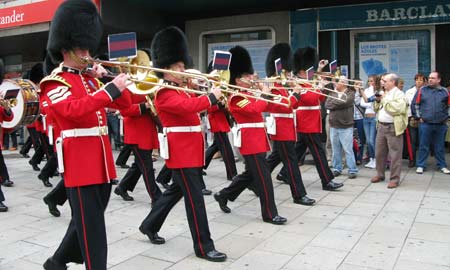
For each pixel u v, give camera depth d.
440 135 7.75
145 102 5.42
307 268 3.82
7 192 6.72
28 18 10.30
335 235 4.63
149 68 3.53
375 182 7.03
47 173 6.98
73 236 3.36
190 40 11.46
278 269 3.82
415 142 8.49
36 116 7.00
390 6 9.62
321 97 7.18
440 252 4.13
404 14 9.53
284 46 6.26
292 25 10.38
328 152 8.56
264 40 10.83
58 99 3.05
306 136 6.51
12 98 6.54
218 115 7.02
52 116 3.26
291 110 5.82
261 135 5.06
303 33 10.30
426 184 6.87
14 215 5.52
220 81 4.45
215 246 4.36
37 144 8.35
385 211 5.46
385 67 9.95
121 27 9.93
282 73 5.82
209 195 6.39
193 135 4.15
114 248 4.34
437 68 9.57
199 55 11.38
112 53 3.31
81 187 3.18
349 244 4.37
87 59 3.21
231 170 7.16
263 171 5.04
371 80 8.25
